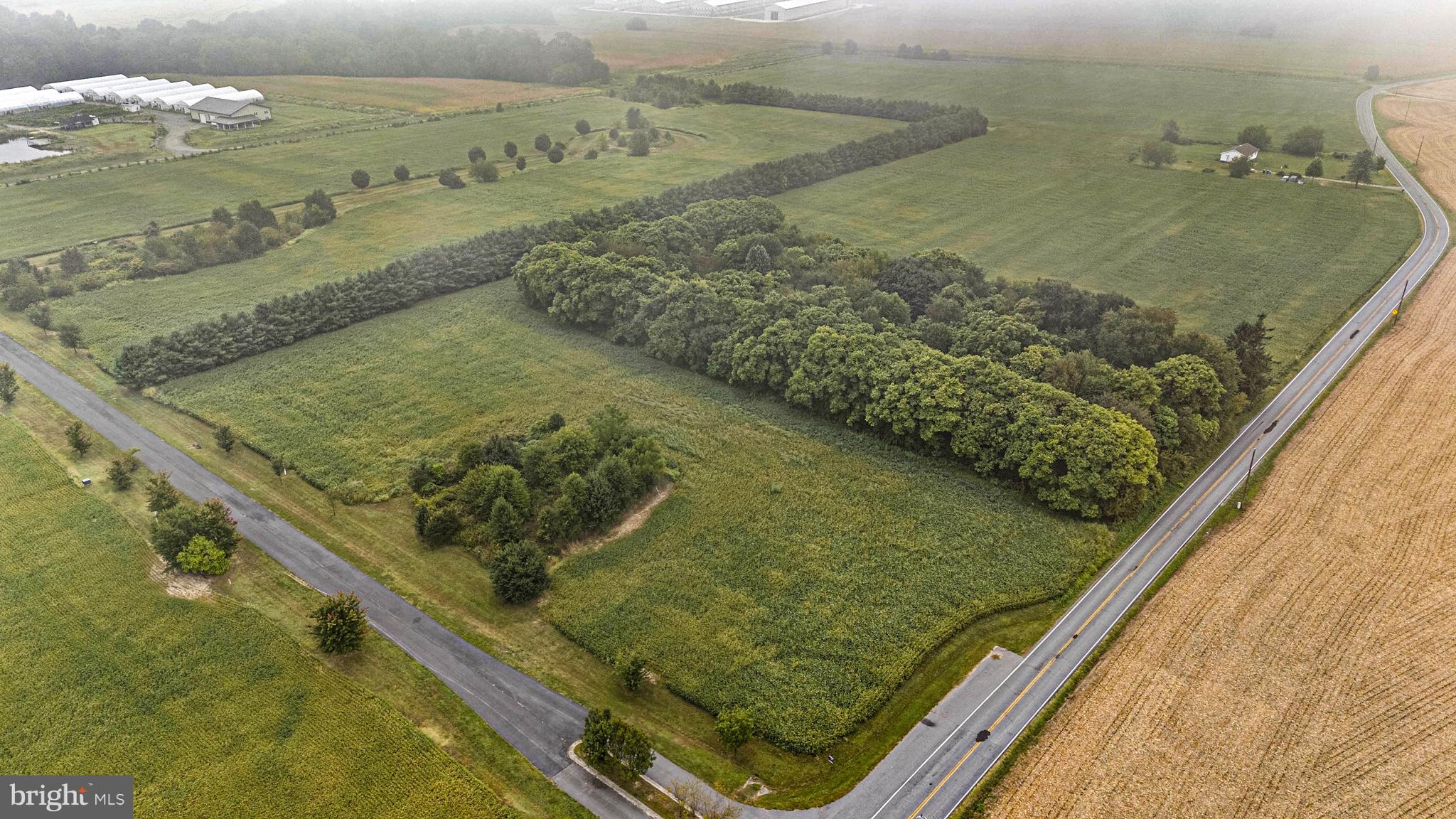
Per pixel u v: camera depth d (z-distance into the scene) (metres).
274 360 111.81
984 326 101.69
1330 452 91.00
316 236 154.62
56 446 93.25
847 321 103.94
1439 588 71.62
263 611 70.44
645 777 56.69
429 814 53.81
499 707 62.00
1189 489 85.88
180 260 139.25
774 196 176.62
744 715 57.69
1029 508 82.75
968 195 178.50
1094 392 90.81
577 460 84.56
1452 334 115.94
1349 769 55.88
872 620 69.25
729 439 94.62
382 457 91.50
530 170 194.00
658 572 74.94
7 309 126.31
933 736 59.34
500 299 130.62
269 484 87.38
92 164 193.25
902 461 90.31
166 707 61.19
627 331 115.12
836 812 54.03
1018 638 67.69
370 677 64.19
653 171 193.00
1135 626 68.38
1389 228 154.62
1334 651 65.38
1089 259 145.25
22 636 67.44
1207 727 59.06
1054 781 55.50
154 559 76.06
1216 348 95.25
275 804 54.38
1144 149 197.62
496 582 71.56
